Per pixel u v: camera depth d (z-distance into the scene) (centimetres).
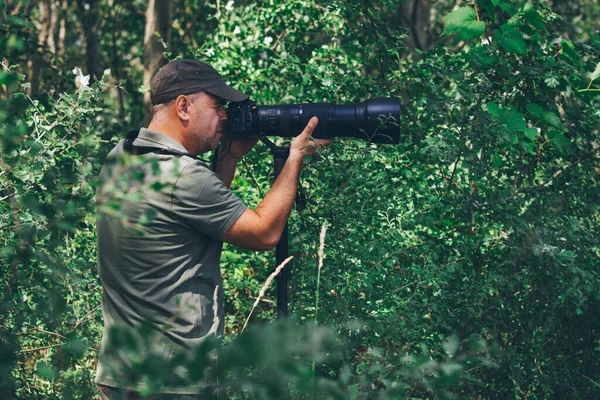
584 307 325
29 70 580
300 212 277
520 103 329
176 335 203
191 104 223
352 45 339
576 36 682
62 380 192
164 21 625
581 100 335
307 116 244
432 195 313
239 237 214
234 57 403
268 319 346
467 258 306
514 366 303
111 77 768
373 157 292
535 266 308
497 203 314
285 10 415
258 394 120
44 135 273
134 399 176
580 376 326
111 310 211
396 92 335
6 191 229
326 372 216
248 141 255
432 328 294
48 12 770
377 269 280
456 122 312
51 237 150
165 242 206
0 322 182
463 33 316
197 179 207
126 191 179
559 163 343
